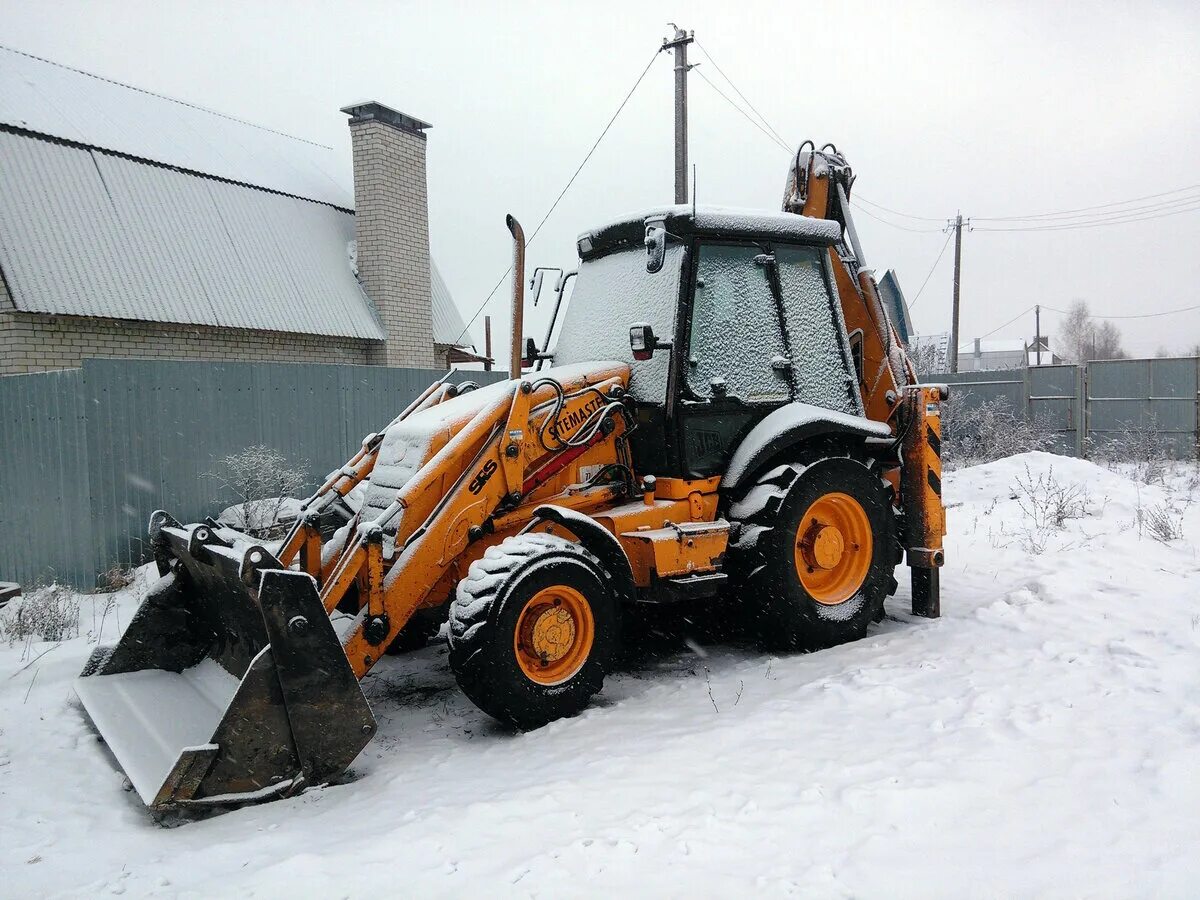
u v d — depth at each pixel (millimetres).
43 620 6266
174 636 4766
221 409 9102
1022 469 11469
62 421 8062
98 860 3131
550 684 4281
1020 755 3492
